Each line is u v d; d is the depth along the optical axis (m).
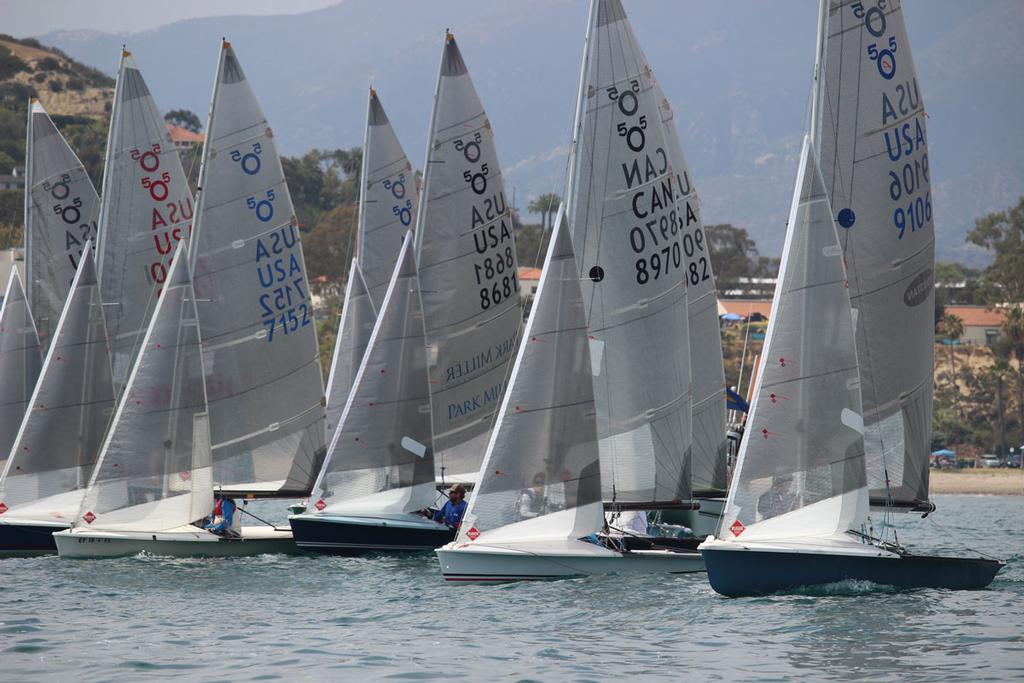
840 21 101.38
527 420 93.56
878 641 72.94
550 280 94.12
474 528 92.62
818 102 101.62
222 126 124.81
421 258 125.69
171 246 131.75
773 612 81.25
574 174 104.31
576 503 94.38
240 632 77.12
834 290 86.12
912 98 103.75
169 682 63.56
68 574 101.56
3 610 84.88
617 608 83.50
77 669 66.50
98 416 119.50
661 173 105.88
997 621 78.38
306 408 128.25
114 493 109.69
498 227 128.62
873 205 102.12
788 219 87.06
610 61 104.25
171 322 111.50
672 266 106.19
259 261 126.19
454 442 126.25
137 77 130.88
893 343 103.00
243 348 125.25
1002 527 191.88
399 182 141.88
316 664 67.81
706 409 121.62
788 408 85.56
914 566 88.19
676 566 97.50
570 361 94.31
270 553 114.50
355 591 93.38
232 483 124.56
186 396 111.62
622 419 104.44
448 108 126.25
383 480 113.56
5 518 114.94
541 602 86.19
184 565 107.06
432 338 125.62
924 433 104.56
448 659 69.00
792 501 85.38
